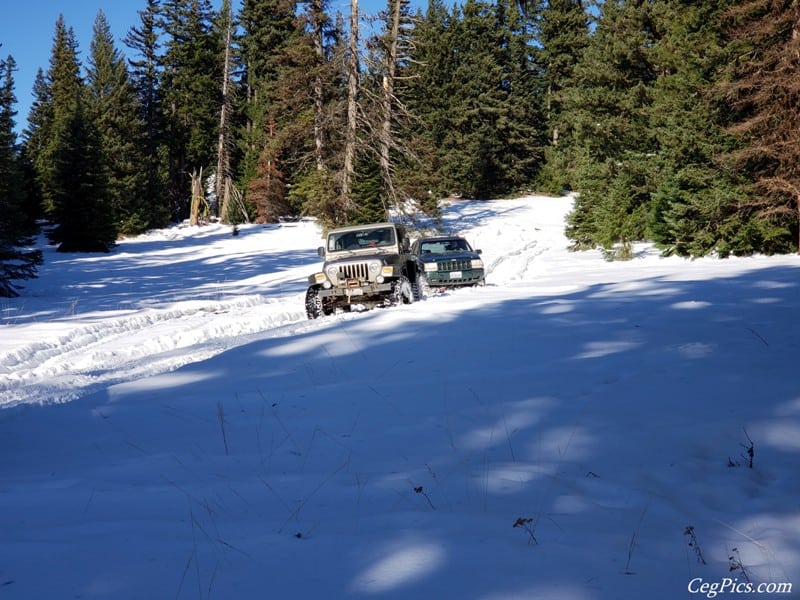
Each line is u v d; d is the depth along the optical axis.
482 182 57.06
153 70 53.66
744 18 20.27
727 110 21.03
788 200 19.58
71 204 35.41
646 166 26.03
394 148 36.50
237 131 55.09
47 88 59.91
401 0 38.25
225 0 59.28
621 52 29.88
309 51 36.75
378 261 12.49
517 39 61.59
